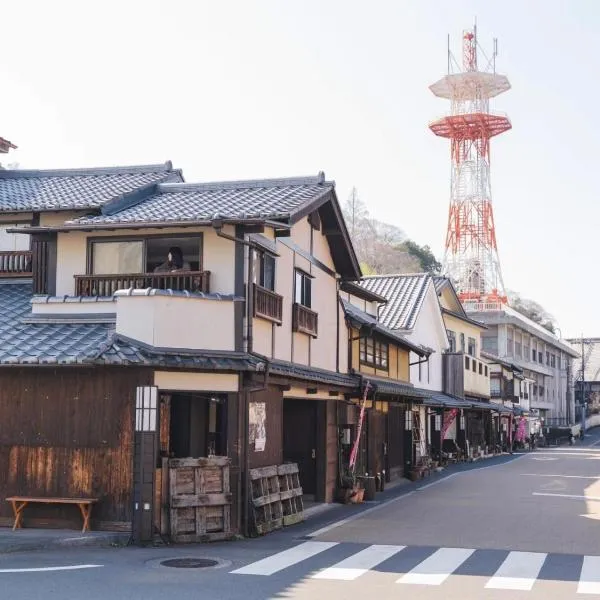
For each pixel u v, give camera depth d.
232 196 17.09
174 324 13.76
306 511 18.00
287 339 17.25
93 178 20.77
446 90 61.28
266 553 12.40
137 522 12.93
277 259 16.73
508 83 60.72
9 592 9.05
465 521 16.83
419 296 35.69
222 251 15.02
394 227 91.88
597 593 9.67
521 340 70.94
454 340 44.72
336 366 20.84
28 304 16.48
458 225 63.91
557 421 85.06
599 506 19.83
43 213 17.88
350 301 27.48
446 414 37.09
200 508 13.46
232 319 14.59
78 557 11.65
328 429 20.14
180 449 16.03
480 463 39.66
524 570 11.24
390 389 23.70
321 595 9.28
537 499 21.61
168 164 21.16
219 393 14.48
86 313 15.07
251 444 14.84
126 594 9.06
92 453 13.50
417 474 28.56
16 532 13.13
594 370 104.56
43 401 13.75
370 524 16.23
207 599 8.91
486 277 65.12
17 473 13.68
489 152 62.44
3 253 17.84
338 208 19.22
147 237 15.47
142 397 13.23
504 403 55.41
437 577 10.60
